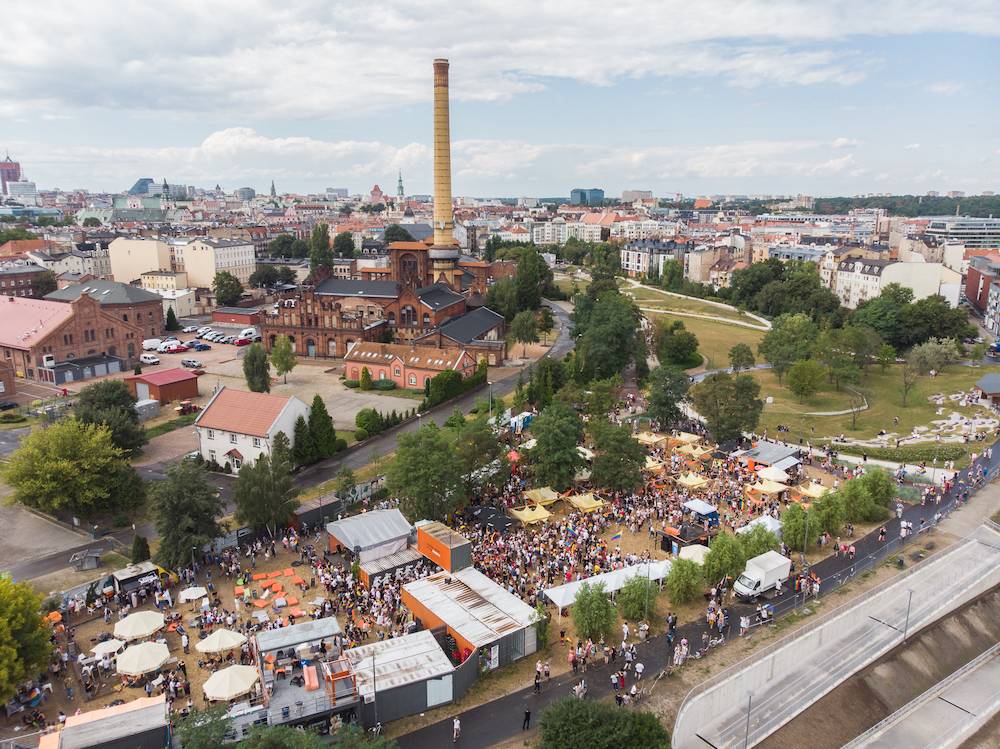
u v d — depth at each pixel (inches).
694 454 4377.5
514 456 4197.8
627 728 1929.1
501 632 2524.6
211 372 6830.7
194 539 3002.0
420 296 7682.1
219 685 2153.1
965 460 4478.3
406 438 3518.7
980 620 3107.8
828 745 2415.1
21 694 2293.3
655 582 2908.5
